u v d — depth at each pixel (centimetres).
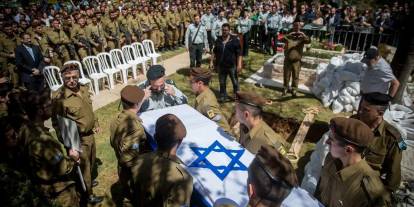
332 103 714
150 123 341
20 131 283
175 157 234
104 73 811
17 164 291
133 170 234
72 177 376
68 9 1541
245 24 1157
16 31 866
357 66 682
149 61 1077
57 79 807
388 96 271
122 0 1636
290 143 580
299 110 704
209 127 330
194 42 930
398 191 376
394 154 276
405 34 521
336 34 1288
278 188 152
